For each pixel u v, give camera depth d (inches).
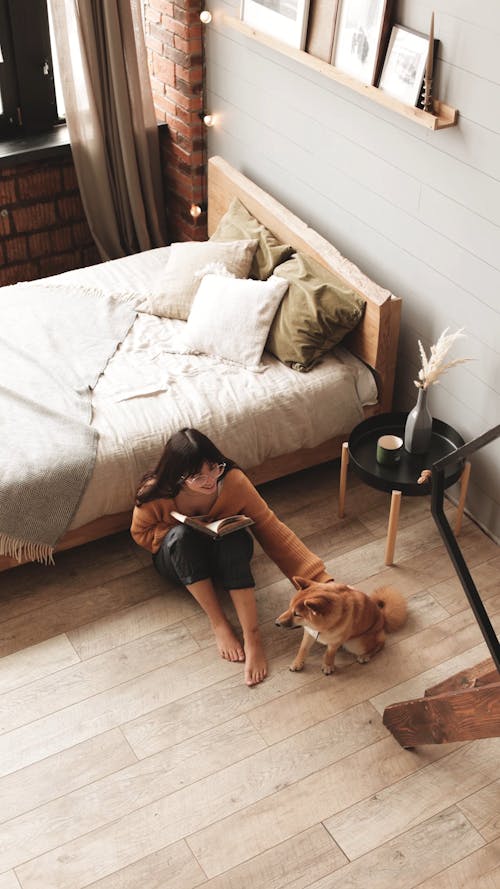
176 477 103.7
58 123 161.8
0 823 88.9
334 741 96.6
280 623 101.0
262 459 121.6
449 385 120.7
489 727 79.5
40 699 100.5
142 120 155.3
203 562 107.0
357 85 112.6
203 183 162.4
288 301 124.5
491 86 97.7
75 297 139.2
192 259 136.5
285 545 110.5
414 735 91.6
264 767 94.0
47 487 107.7
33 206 160.1
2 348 127.1
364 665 104.6
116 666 104.3
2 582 114.8
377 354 122.0
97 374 122.7
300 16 119.9
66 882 84.4
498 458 115.4
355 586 114.3
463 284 111.9
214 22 141.7
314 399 121.3
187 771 93.7
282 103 133.6
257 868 85.5
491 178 101.8
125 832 88.4
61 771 93.5
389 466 115.0
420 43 103.8
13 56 150.4
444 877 85.0
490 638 64.6
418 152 111.3
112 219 163.3
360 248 129.0
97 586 114.4
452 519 124.2
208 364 125.5
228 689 101.9
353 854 86.7
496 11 94.0
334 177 128.6
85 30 143.2
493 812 90.2
